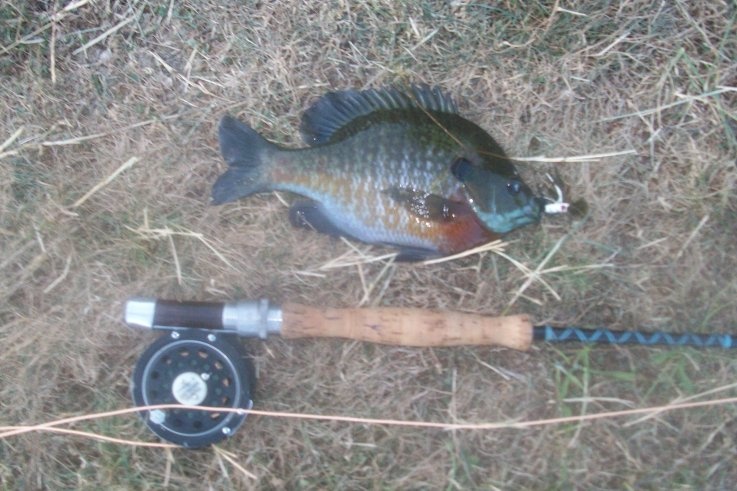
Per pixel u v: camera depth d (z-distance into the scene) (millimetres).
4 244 586
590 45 586
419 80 587
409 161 535
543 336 529
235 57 593
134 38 597
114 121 595
